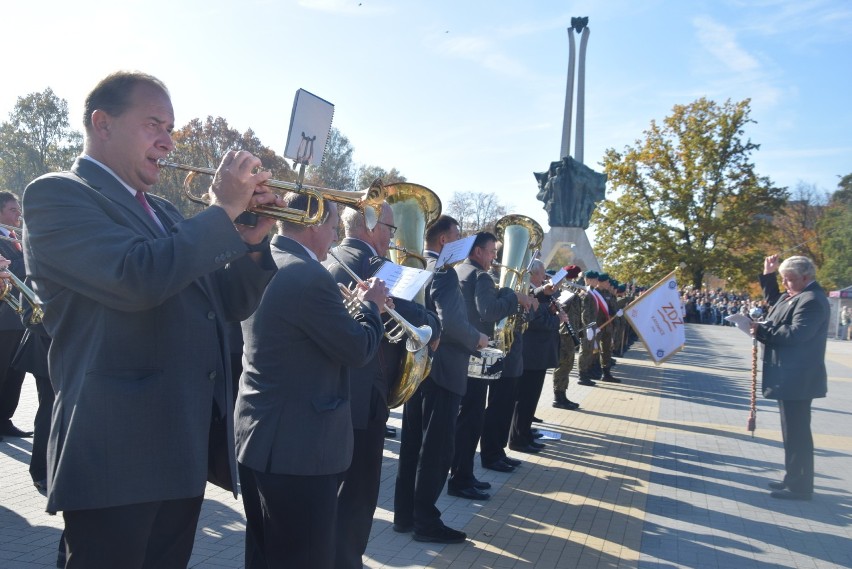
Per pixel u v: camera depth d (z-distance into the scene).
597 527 5.46
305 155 3.17
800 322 6.12
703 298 43.88
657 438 8.84
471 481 6.12
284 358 3.09
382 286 3.52
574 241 29.75
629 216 42.03
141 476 2.15
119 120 2.24
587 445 8.30
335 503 3.16
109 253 2.02
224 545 4.72
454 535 4.98
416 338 3.89
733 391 13.42
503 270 6.88
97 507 2.10
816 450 8.55
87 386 2.13
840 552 5.11
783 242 38.31
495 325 6.32
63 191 2.09
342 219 4.45
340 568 3.81
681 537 5.32
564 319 7.96
